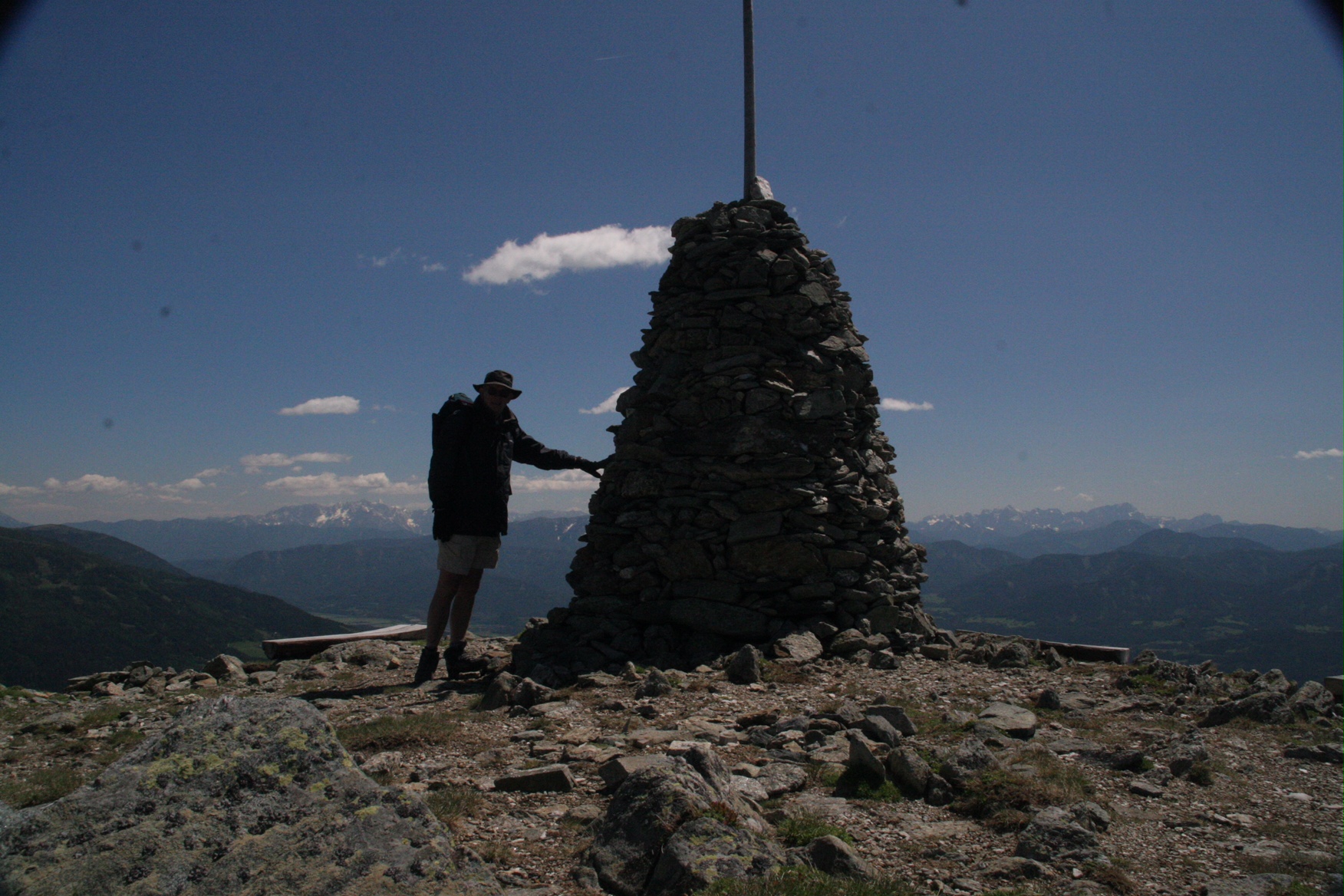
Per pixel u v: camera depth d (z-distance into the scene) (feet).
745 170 41.39
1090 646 36.58
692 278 39.09
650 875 12.39
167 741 11.76
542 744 20.71
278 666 37.32
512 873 13.06
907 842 14.69
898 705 25.26
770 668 29.94
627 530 36.81
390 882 10.61
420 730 21.79
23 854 10.19
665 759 17.24
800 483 35.40
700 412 36.76
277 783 11.48
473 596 32.27
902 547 38.86
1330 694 27.14
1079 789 17.40
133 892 9.99
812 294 38.09
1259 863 14.15
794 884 11.40
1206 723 24.39
